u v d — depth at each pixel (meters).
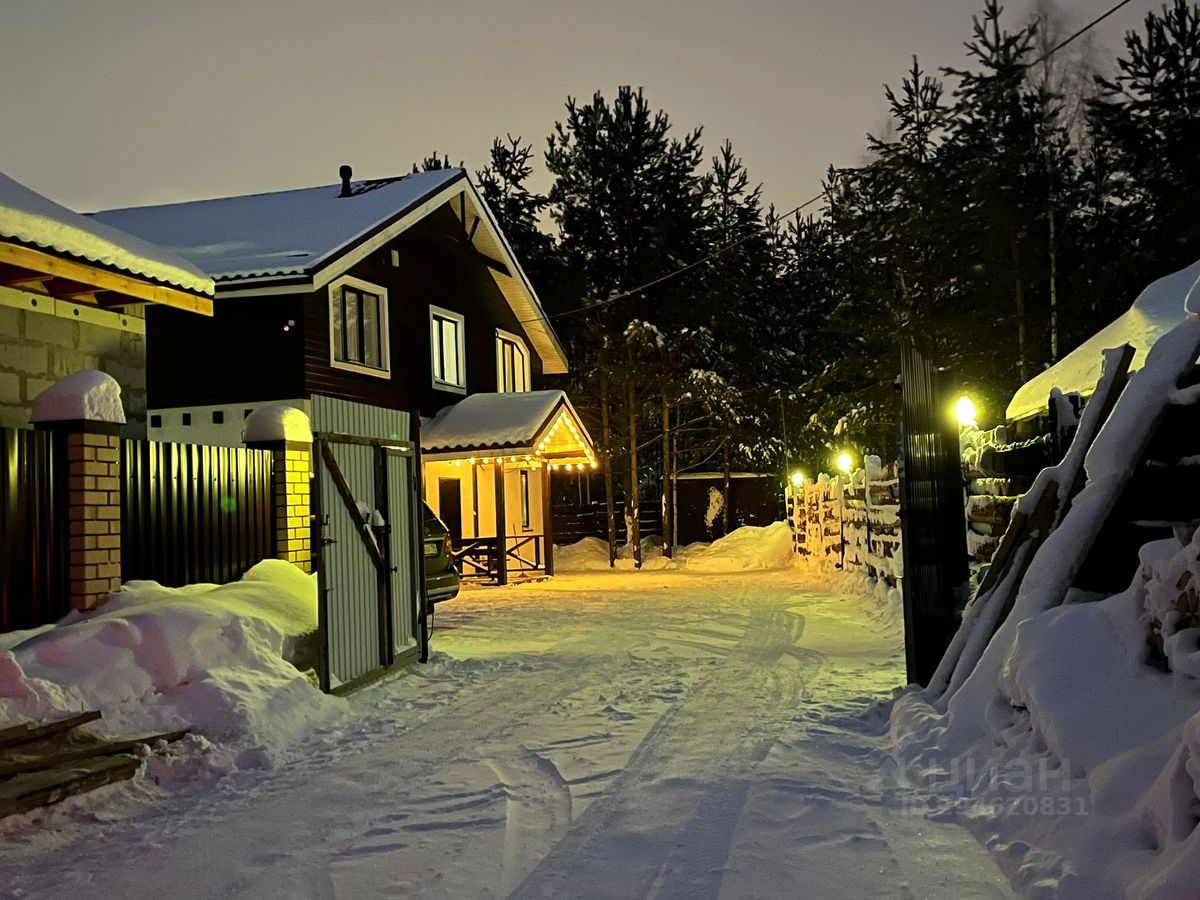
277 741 6.56
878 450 28.38
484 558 22.02
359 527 8.73
